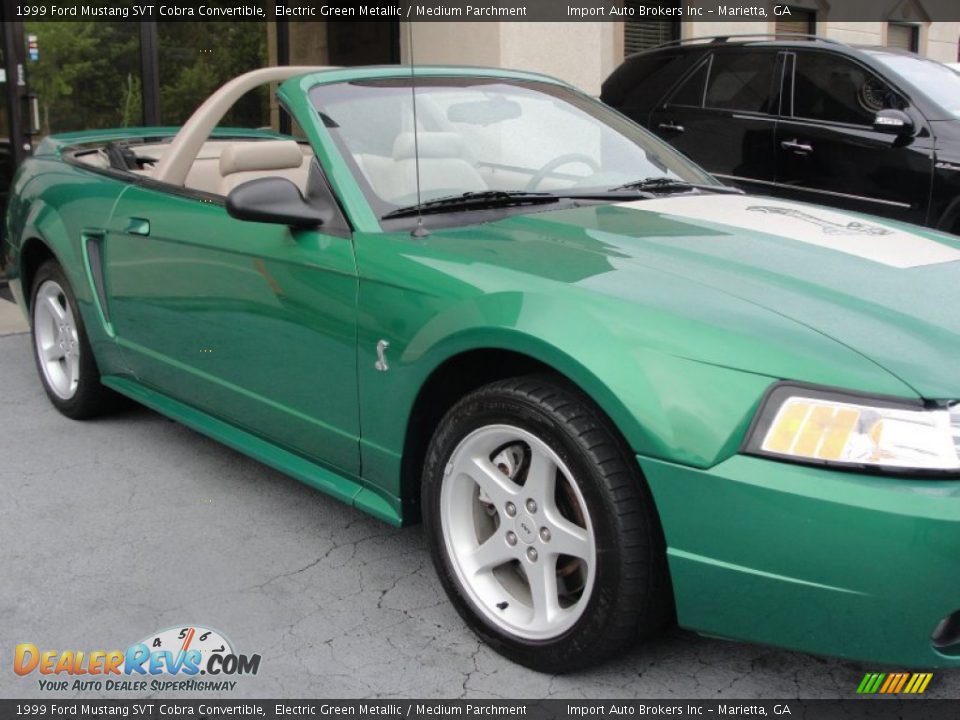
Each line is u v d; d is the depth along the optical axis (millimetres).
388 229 2986
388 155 3217
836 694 2545
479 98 3617
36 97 7539
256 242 3215
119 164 4375
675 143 7566
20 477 3910
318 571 3178
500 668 2648
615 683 2576
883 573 2078
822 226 3150
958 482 2107
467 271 2672
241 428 3570
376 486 2992
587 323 2391
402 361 2750
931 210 6305
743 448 2186
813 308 2426
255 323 3270
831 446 2129
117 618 2893
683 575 2281
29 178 4691
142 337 3895
